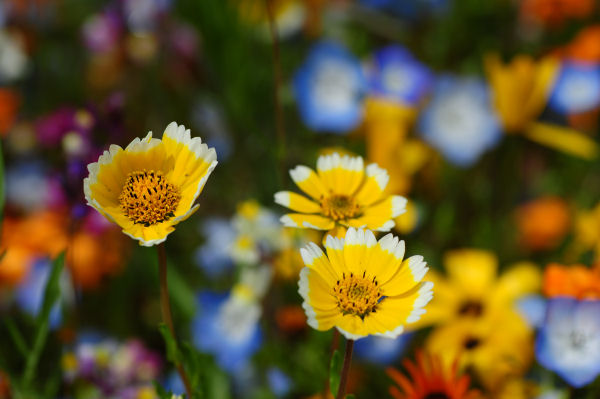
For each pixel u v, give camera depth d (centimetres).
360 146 89
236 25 97
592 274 61
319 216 54
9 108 95
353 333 49
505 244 83
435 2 107
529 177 90
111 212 50
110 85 100
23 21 112
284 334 68
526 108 81
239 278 71
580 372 59
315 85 94
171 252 82
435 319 66
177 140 51
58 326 69
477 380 64
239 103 93
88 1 121
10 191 92
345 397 50
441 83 88
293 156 88
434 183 82
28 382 61
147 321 76
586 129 94
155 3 97
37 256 75
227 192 89
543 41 108
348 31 109
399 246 50
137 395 66
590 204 87
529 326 65
